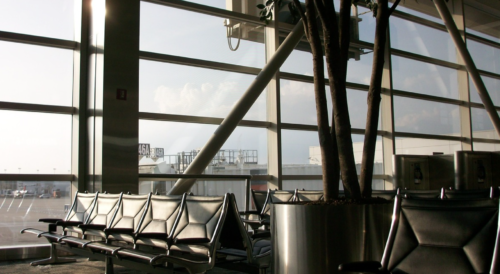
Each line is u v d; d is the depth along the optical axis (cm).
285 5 919
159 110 767
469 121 1255
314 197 549
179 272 339
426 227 215
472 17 1357
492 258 189
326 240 308
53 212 674
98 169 641
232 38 856
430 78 1205
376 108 364
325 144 347
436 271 202
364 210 310
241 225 337
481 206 205
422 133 1165
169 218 382
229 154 840
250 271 355
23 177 652
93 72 672
